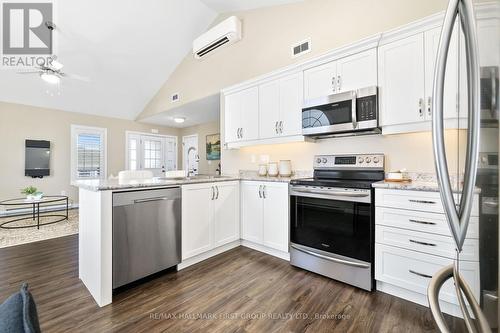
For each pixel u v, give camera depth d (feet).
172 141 23.82
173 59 15.07
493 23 1.65
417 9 6.77
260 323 4.92
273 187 8.25
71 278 6.86
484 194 1.73
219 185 8.58
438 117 2.14
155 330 4.72
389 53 6.49
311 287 6.33
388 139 7.36
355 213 6.29
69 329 4.73
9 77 13.93
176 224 7.22
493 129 1.65
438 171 2.13
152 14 12.04
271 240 8.31
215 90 12.64
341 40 8.15
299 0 9.21
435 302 1.97
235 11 11.57
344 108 7.08
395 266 5.69
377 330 4.67
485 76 1.72
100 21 11.71
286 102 8.68
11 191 15.53
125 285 6.44
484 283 1.74
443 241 5.02
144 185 6.37
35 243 9.86
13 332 1.47
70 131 17.88
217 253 8.69
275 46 9.96
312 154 9.07
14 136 15.67
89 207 6.17
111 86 16.51
